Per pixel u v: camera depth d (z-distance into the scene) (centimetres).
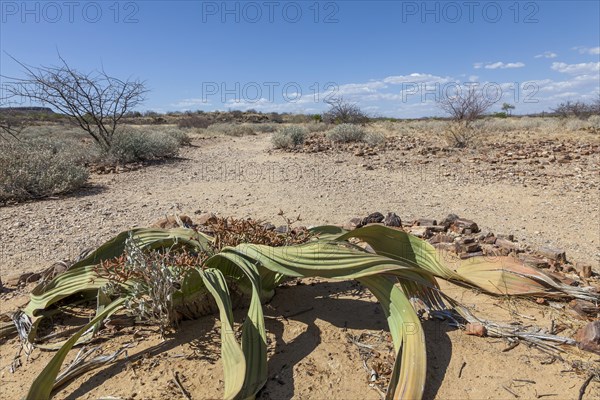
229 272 298
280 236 324
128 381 228
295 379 229
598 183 808
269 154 1432
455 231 481
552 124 2428
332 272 246
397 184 834
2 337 283
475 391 218
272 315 292
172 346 257
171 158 1323
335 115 3167
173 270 266
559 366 235
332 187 800
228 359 206
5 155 790
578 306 289
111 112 1252
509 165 1056
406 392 202
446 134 1603
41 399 209
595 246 471
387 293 246
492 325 266
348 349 253
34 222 579
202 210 638
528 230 534
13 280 372
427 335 263
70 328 286
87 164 1155
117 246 333
